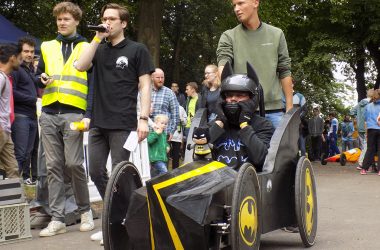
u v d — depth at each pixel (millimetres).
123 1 24828
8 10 24312
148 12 20844
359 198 10336
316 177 15000
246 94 5582
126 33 27016
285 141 5805
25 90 9328
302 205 5910
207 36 29844
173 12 28734
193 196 4348
